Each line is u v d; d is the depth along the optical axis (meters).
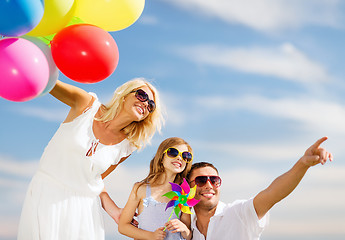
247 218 2.54
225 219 2.64
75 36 2.05
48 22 2.01
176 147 2.92
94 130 2.67
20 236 2.47
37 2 1.87
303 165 2.25
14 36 1.96
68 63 2.04
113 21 2.26
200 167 2.85
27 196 2.52
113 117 2.70
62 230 2.49
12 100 2.01
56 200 2.48
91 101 2.68
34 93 1.99
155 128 2.90
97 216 2.67
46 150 2.59
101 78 2.14
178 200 2.65
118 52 2.19
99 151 2.64
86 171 2.57
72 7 2.08
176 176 2.96
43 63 2.00
